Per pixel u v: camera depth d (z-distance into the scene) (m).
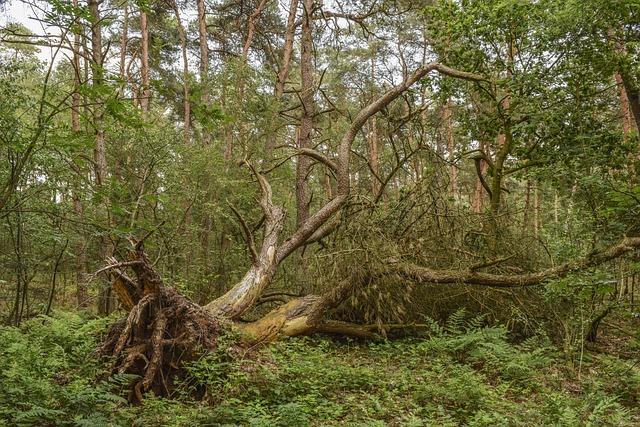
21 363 6.09
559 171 9.72
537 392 6.81
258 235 13.32
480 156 12.03
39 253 11.86
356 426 5.03
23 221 9.41
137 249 6.71
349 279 9.19
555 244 10.34
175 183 12.42
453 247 10.22
